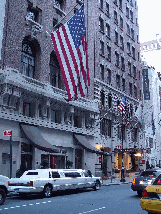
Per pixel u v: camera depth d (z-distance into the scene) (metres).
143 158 48.97
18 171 20.98
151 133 56.06
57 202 13.73
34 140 22.22
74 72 22.30
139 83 51.44
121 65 44.66
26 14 25.83
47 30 28.14
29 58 26.33
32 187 15.06
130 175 40.12
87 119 32.25
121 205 12.68
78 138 29.64
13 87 21.84
